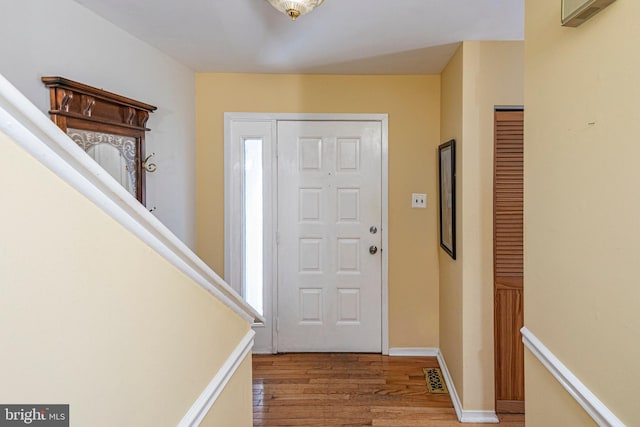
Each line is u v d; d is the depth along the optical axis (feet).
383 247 9.55
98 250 1.96
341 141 9.46
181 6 5.70
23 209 1.53
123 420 2.15
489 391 7.10
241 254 9.59
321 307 9.75
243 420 4.28
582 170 2.74
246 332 4.40
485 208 7.04
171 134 8.16
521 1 5.53
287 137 9.45
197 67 8.79
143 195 6.91
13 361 1.48
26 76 4.66
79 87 5.18
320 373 8.75
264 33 6.73
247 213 9.69
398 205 9.48
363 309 9.71
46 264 1.64
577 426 2.83
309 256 9.70
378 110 9.33
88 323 1.88
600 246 2.53
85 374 1.86
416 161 9.37
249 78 9.28
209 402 3.23
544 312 3.36
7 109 1.43
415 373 8.73
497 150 7.04
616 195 2.36
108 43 6.17
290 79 9.31
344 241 9.66
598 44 2.53
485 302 7.10
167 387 2.64
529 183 3.64
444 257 8.84
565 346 3.00
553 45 3.15
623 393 2.31
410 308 9.60
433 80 9.23
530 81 3.59
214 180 9.41
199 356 3.14
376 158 9.45
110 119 6.04
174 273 2.75
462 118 7.06
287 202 9.60
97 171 1.86
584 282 2.72
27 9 4.66
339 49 7.52
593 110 2.60
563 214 3.02
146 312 2.39
